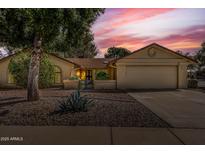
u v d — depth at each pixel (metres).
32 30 10.28
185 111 8.55
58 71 22.11
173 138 5.05
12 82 21.22
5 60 21.03
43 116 7.18
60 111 7.96
